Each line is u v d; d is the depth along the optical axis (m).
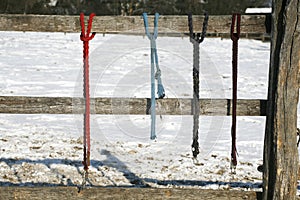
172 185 7.44
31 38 31.67
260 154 9.38
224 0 49.09
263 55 28.89
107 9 50.53
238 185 7.49
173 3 47.34
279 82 4.44
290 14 4.32
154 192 4.71
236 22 4.70
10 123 11.49
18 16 4.70
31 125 11.36
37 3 49.88
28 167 8.06
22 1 48.91
